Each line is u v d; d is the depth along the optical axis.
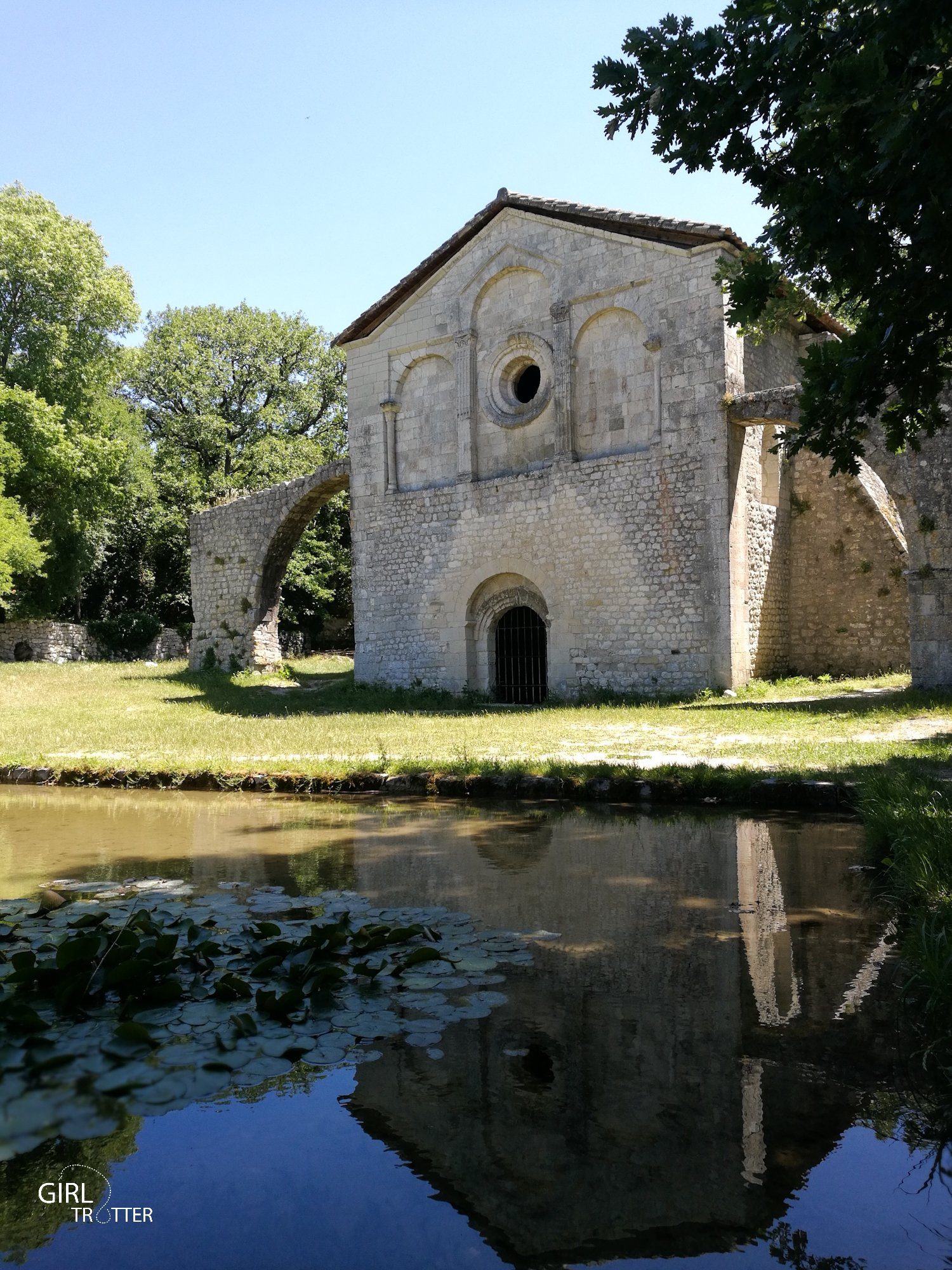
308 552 39.00
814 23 4.28
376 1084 2.82
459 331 20.45
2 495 28.02
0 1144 2.48
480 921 4.57
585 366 18.61
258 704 19.62
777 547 18.80
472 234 20.25
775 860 5.81
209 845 6.66
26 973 3.56
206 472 40.50
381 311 22.00
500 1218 2.15
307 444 40.03
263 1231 2.10
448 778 8.73
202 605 26.16
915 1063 2.94
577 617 18.42
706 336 16.77
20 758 11.33
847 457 4.94
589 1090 2.78
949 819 5.18
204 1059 2.97
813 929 4.36
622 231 17.97
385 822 7.46
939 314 4.59
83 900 4.98
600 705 16.80
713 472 16.70
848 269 4.52
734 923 4.48
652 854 6.04
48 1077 2.86
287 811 8.20
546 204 18.81
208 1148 2.47
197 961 3.88
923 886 4.38
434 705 19.52
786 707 14.16
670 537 17.25
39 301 31.14
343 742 12.24
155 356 39.91
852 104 3.85
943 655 14.52
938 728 11.21
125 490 35.84
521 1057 3.00
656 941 4.20
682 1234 2.07
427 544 21.03
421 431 21.41
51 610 35.25
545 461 19.25
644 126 4.89
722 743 10.80
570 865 5.78
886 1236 2.06
